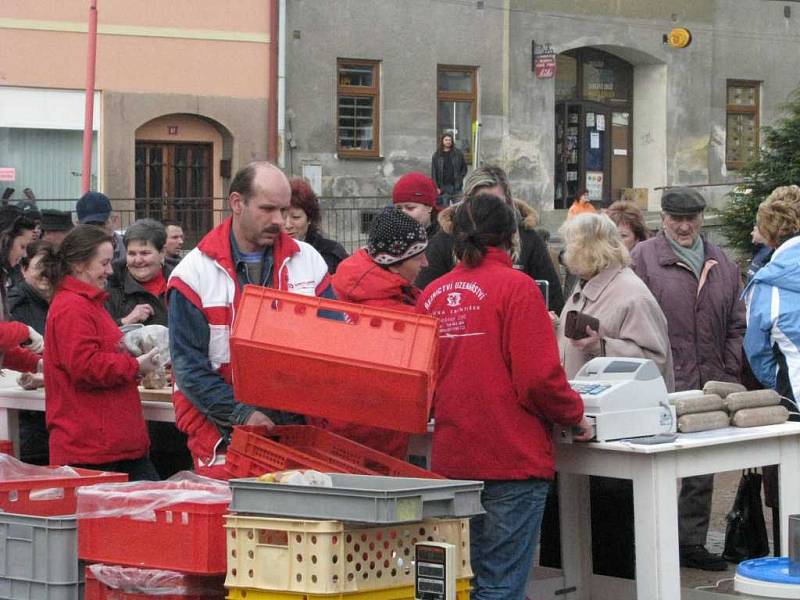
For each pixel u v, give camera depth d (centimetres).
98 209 880
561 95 2750
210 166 2338
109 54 2228
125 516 437
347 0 2402
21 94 2186
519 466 477
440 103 2517
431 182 694
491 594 482
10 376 716
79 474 503
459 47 2517
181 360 498
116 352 572
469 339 481
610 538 619
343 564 392
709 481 684
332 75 2392
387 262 532
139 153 2288
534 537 486
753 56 2897
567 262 608
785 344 614
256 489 405
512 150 2584
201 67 2294
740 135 2906
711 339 695
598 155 2797
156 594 431
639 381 510
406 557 409
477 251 487
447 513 409
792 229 635
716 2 2850
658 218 2712
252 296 463
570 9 2652
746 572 455
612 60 2809
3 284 727
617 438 499
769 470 634
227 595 424
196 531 421
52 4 2197
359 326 449
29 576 455
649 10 2764
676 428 521
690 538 685
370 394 446
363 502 387
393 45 2448
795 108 2086
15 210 834
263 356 457
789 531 451
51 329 565
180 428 515
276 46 2338
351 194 2412
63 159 2220
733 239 2042
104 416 570
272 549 401
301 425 497
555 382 470
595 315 600
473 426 479
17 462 509
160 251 755
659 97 2811
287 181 516
